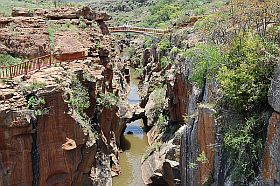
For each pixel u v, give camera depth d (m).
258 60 19.91
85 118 27.86
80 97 27.44
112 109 37.16
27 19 39.59
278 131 17.31
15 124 22.12
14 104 22.66
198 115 26.27
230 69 22.52
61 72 27.59
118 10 148.12
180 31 51.72
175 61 43.28
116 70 49.91
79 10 45.41
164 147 39.59
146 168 39.25
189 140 29.56
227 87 20.77
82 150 25.86
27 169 22.80
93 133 28.95
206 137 24.62
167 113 47.19
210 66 26.61
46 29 38.62
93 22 46.12
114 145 41.06
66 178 24.80
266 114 19.11
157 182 36.44
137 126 56.16
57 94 24.28
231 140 20.06
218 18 34.91
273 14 26.34
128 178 38.81
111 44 49.28
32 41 35.78
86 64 32.69
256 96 19.45
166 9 95.00
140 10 138.75
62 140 24.48
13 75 26.22
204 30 37.25
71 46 36.41
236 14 29.53
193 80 30.08
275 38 22.41
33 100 23.28
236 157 20.34
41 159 23.62
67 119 24.62
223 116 21.95
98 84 32.94
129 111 49.31
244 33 23.97
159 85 55.81
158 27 83.38
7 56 33.69
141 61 88.69
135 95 69.25
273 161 17.52
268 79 19.42
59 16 43.78
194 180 27.58
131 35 119.62
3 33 36.34
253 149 18.95
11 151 22.25
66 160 24.58
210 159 23.88
